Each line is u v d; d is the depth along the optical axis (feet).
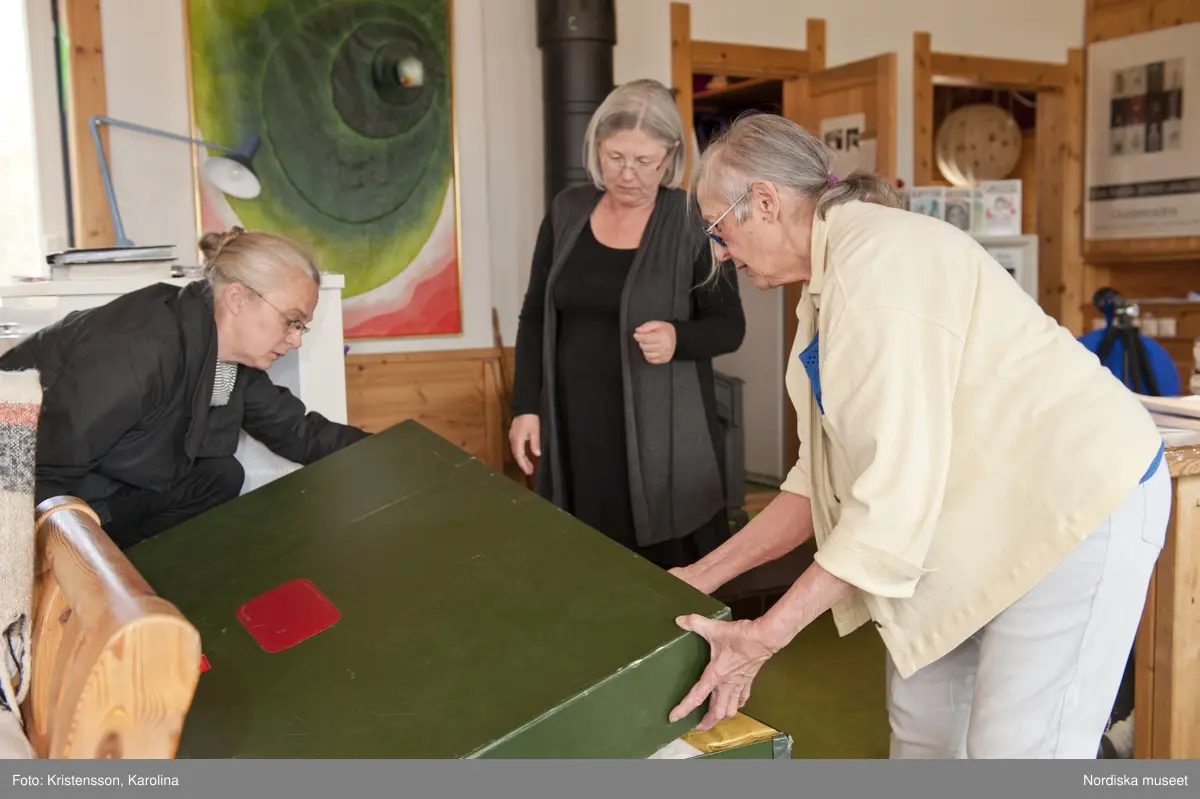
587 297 7.43
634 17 15.79
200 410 5.82
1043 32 19.43
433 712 3.30
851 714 8.86
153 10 12.51
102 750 2.55
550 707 3.26
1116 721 6.54
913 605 4.56
